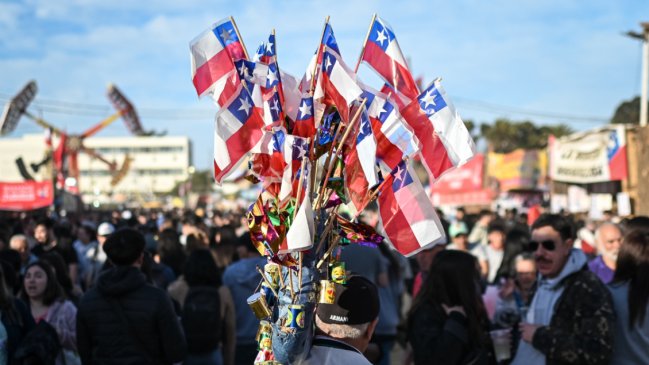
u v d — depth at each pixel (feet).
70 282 18.19
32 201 60.44
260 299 7.23
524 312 13.16
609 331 11.20
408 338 12.43
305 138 7.02
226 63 7.46
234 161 7.07
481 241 38.09
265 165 7.19
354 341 7.47
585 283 11.51
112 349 12.78
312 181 7.06
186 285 17.93
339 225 7.30
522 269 15.56
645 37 64.64
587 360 11.09
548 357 11.42
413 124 7.22
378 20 7.51
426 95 7.20
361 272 18.44
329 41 7.15
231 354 17.22
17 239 23.54
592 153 46.14
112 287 12.84
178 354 13.25
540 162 71.15
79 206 95.61
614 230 16.70
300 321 6.77
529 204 75.00
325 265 7.15
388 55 7.46
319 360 7.14
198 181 361.71
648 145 42.86
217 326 16.60
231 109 7.07
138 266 13.34
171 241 24.22
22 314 14.66
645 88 65.00
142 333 12.84
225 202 170.40
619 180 45.34
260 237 7.33
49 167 79.41
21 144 227.81
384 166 7.09
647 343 11.73
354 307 7.32
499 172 74.38
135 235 13.20
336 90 7.01
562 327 11.56
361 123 6.77
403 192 7.07
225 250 24.08
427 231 7.00
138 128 114.32
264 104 7.17
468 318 11.78
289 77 7.48
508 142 189.78
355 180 7.08
